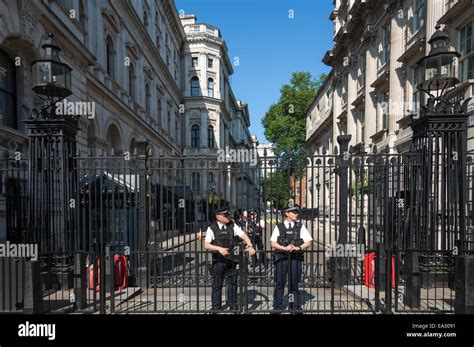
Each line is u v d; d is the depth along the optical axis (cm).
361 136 2069
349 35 2158
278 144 4397
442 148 595
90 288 625
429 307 517
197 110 4300
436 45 603
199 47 4350
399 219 638
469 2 976
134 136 2184
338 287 664
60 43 1159
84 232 631
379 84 1702
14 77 997
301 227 515
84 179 660
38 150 596
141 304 571
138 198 733
